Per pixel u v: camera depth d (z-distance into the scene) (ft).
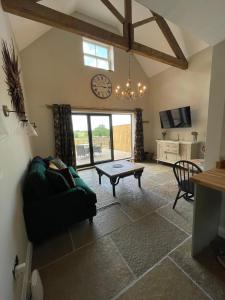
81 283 4.43
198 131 14.60
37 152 13.62
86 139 16.79
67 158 14.32
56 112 13.57
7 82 5.48
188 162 7.62
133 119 18.65
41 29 11.74
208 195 5.08
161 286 4.24
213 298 3.90
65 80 14.15
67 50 14.01
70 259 5.23
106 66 16.56
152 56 12.06
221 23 4.73
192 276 4.46
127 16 10.21
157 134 18.98
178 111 15.44
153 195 9.59
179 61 13.85
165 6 4.17
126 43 10.48
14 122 5.89
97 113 16.67
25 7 7.10
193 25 4.82
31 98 12.98
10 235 3.61
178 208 8.04
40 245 5.86
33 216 5.54
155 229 6.53
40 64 13.01
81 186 7.36
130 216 7.51
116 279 4.50
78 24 8.64
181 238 5.98
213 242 5.67
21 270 3.58
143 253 5.35
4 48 5.75
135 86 17.92
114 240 6.00
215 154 5.97
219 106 5.67
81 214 6.47
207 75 13.35
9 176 4.25
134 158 18.76
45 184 6.00
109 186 11.20
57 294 4.16
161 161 17.11
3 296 2.68
